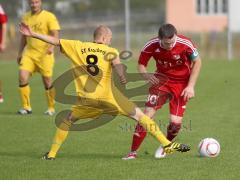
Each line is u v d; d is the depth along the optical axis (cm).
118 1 14638
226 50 8600
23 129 3012
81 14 12262
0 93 4069
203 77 5550
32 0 3356
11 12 11088
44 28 3394
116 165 2205
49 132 2930
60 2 13250
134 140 2306
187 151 2408
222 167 2156
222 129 2988
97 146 2589
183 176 2031
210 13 10806
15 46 8312
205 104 3900
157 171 2105
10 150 2522
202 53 8419
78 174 2077
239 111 3594
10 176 2064
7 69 6419
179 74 2291
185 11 10838
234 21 10562
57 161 2284
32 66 3459
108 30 2253
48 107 3528
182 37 2247
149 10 14312
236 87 4819
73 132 2903
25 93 3494
